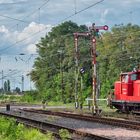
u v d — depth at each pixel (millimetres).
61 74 124875
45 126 33875
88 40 133125
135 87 44375
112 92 50781
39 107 78938
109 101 50000
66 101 116188
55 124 33594
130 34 115875
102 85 111688
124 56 112562
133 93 44719
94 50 49875
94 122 37062
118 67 112062
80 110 58656
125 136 26500
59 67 138000
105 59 116938
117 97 47969
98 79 111250
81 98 71000
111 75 112250
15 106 86062
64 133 25516
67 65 130875
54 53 141750
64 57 138000
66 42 140750
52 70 138875
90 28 50250
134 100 44344
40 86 137125
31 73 145375
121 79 47125
